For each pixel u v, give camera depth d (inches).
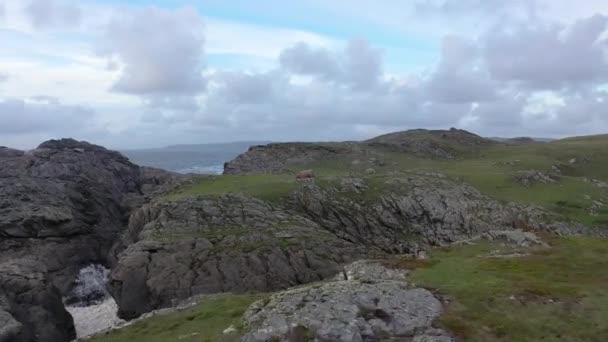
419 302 992.9
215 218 2679.6
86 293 2704.2
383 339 866.8
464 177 3907.5
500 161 4808.1
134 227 2906.0
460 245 1665.8
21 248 2704.2
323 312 934.4
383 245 2947.8
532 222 3061.0
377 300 985.5
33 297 1903.3
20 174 3427.7
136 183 4439.0
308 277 2335.1
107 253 3144.7
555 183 3826.3
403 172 4040.4
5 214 2783.0
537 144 6038.4
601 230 3011.8
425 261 1380.4
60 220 2898.6
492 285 1103.6
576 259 1375.5
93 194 3440.0
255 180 3526.1
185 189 3452.3
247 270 2260.1
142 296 2164.1
